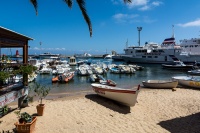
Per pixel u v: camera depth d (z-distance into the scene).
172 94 18.11
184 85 22.94
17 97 9.97
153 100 15.48
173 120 10.82
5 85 10.55
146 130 9.26
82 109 12.14
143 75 40.06
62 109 11.73
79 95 17.98
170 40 72.44
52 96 17.70
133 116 11.41
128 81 30.89
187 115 11.70
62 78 28.42
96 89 15.83
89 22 8.23
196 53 62.09
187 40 66.81
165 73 44.12
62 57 113.94
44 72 38.25
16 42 9.60
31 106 11.58
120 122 10.23
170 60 63.78
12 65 9.37
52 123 9.16
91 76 30.53
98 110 12.23
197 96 17.14
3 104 8.62
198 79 23.06
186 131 9.26
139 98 16.09
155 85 22.42
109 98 14.52
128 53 72.38
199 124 10.17
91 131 8.66
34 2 8.58
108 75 39.12
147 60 67.62
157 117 11.39
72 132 8.34
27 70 10.13
